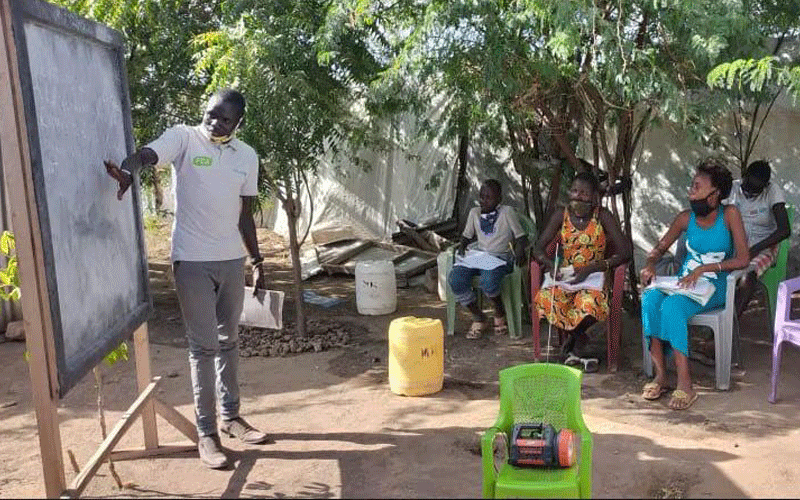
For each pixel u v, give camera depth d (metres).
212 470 4.28
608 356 5.77
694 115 5.22
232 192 4.26
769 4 5.68
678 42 5.22
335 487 4.05
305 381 5.73
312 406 5.23
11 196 3.00
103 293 3.68
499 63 5.35
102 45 3.92
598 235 5.86
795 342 4.93
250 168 4.40
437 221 9.48
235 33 5.93
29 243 3.05
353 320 7.31
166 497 3.97
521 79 5.79
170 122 6.86
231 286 4.40
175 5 6.69
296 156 6.18
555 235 6.04
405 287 8.44
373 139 7.12
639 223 8.08
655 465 4.21
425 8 5.75
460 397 5.34
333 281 8.79
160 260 9.97
